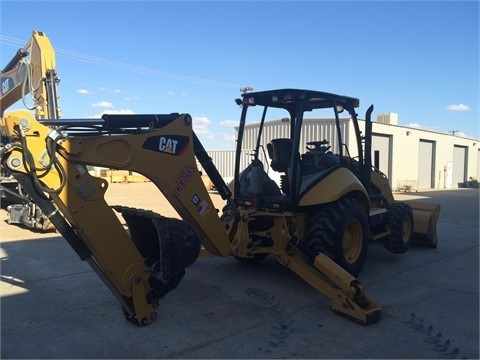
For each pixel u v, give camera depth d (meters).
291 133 6.39
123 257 3.82
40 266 6.10
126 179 28.06
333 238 5.13
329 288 4.45
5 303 4.59
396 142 28.42
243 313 4.36
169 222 3.88
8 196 11.30
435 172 33.50
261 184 5.59
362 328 4.04
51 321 4.11
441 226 10.37
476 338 3.87
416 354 3.54
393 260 6.78
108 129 3.77
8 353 3.46
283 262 4.94
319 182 5.29
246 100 5.78
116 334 3.83
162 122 3.97
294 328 4.02
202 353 3.50
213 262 6.38
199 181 4.29
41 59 8.55
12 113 3.24
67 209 3.48
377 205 6.96
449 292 5.18
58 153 3.42
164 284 3.91
